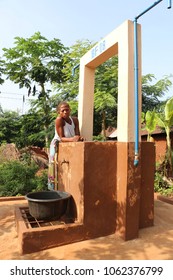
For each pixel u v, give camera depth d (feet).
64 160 14.85
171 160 27.25
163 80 37.58
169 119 26.48
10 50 40.63
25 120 45.06
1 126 64.03
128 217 12.37
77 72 32.53
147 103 37.50
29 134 46.93
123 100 12.94
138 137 12.68
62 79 41.68
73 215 13.44
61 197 13.65
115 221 13.10
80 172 12.57
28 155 34.30
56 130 16.21
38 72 40.47
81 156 12.49
